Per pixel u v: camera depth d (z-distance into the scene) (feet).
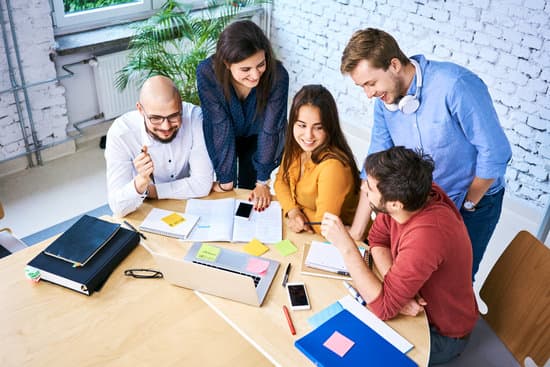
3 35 9.90
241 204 6.50
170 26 11.86
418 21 11.25
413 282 4.68
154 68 11.39
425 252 4.63
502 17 9.89
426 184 4.53
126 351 4.52
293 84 14.85
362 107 13.20
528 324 5.48
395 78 5.60
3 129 10.81
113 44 11.81
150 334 4.69
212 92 6.89
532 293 5.48
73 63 11.46
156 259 5.05
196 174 6.76
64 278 5.08
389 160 4.56
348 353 4.50
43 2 10.23
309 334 4.68
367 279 4.96
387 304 4.78
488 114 5.65
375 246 5.66
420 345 4.66
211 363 4.43
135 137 6.72
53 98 11.29
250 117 7.57
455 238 4.72
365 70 5.47
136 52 11.95
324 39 13.33
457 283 4.95
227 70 6.63
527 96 10.10
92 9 12.07
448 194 6.52
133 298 5.08
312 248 5.73
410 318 4.96
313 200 6.51
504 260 5.82
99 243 5.45
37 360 4.41
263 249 5.74
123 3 12.55
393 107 6.04
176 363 4.42
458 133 5.93
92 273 5.13
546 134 10.05
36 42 10.48
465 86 5.57
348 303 5.08
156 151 6.79
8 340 4.58
